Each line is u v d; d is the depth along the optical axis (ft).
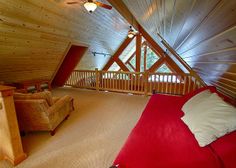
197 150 4.08
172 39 7.64
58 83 21.26
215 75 5.35
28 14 8.96
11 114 6.08
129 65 30.37
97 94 16.85
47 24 10.74
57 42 13.38
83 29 14.62
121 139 7.99
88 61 22.27
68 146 7.46
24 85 14.49
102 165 6.23
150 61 28.99
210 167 3.49
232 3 1.86
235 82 4.13
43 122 8.13
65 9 10.64
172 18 4.44
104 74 18.39
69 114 11.02
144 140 4.69
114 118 10.56
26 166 6.22
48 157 6.71
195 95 6.81
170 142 4.55
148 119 6.16
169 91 17.06
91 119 10.43
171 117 6.28
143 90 16.99
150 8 5.02
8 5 7.68
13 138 6.18
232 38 2.54
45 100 7.98
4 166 6.23
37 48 12.14
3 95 5.74
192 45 5.09
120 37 23.38
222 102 4.82
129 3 6.67
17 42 10.16
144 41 25.09
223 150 3.75
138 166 3.64
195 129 4.75
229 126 4.02
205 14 2.69
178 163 3.67
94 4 8.85
